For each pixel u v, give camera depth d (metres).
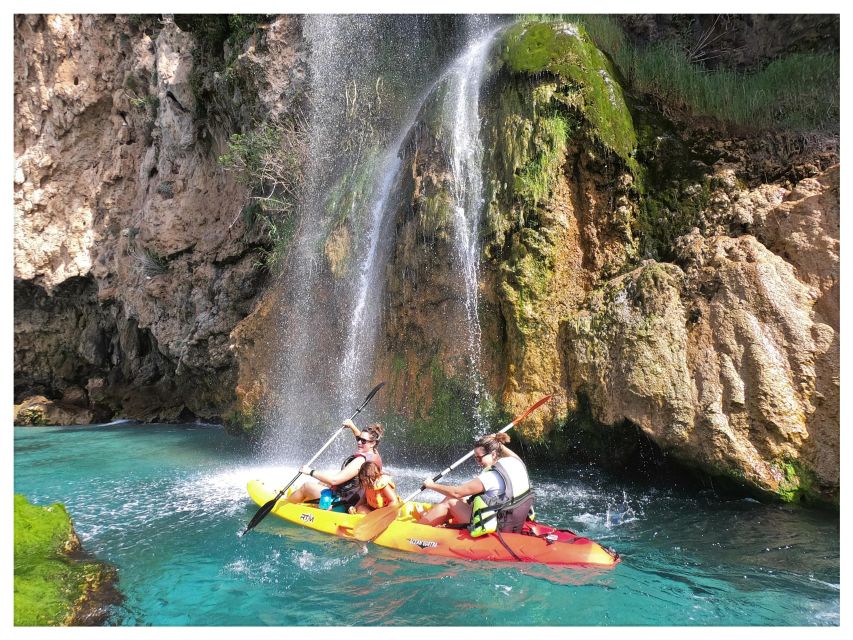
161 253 13.19
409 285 8.01
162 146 13.57
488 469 4.72
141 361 15.28
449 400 7.45
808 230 6.02
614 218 7.05
